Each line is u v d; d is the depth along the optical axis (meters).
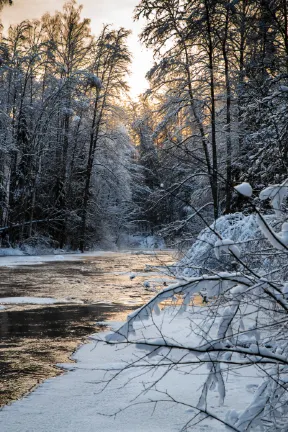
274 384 3.76
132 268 26.03
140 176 50.06
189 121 23.73
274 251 4.37
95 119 45.22
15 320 10.98
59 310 12.40
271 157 9.97
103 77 43.59
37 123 39.59
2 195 40.47
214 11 21.48
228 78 22.19
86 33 43.12
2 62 35.25
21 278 20.17
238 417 3.86
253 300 3.92
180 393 5.49
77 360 7.37
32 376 6.61
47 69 42.22
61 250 42.69
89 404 5.29
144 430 4.49
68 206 44.28
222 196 22.28
